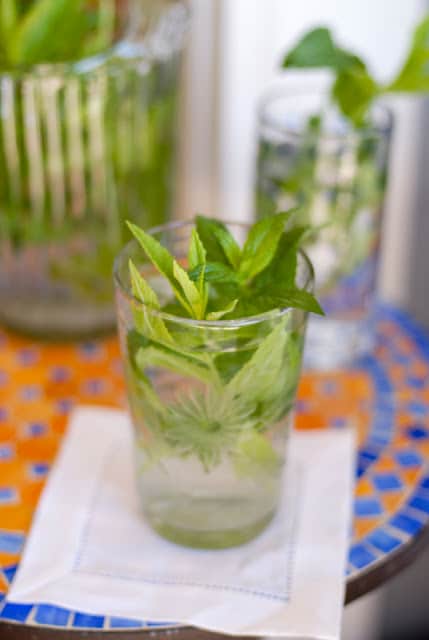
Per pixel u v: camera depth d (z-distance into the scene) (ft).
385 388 2.21
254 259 1.74
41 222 2.17
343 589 1.78
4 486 1.97
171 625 1.73
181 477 1.78
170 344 1.67
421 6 2.46
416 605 3.03
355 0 2.43
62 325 2.28
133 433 1.85
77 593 1.77
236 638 1.73
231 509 1.81
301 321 1.74
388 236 2.74
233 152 2.60
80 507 1.91
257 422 1.74
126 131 2.15
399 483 1.98
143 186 2.24
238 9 2.41
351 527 1.90
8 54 2.06
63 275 2.23
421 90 2.07
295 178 2.11
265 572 1.80
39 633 1.73
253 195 2.29
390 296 2.84
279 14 2.43
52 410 2.13
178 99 2.41
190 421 1.73
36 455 2.03
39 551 1.83
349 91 2.08
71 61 2.10
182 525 1.83
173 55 2.20
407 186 2.67
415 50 2.05
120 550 1.84
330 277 2.18
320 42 2.00
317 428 2.10
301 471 1.98
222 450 1.76
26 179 2.12
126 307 1.72
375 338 2.36
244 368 1.69
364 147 2.08
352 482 1.96
